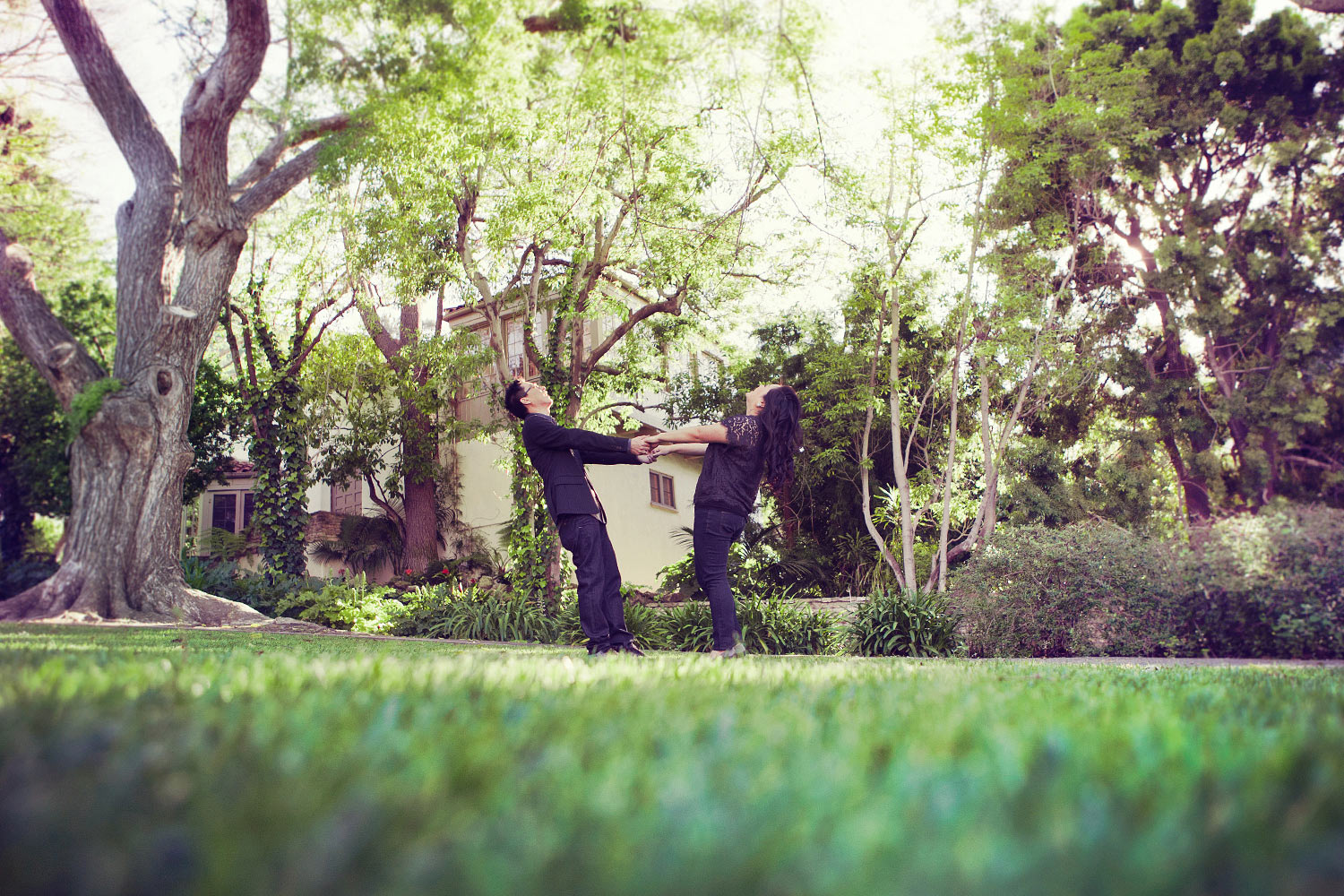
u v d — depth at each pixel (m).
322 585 13.55
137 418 8.58
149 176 9.21
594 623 4.36
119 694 1.42
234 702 1.40
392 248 11.59
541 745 1.03
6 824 0.66
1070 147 10.85
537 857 0.59
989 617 8.72
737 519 4.52
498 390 14.46
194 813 0.69
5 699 1.30
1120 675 3.20
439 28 7.79
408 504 16.34
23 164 12.12
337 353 15.33
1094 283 11.85
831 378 13.84
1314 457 10.64
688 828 0.66
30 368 12.72
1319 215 11.12
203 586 12.13
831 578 15.76
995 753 1.01
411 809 0.69
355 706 1.36
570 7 7.19
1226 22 11.20
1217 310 10.73
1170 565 8.28
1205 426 11.18
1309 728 1.30
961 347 12.05
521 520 12.95
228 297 13.80
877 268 12.08
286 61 8.97
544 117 9.51
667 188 11.22
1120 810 0.73
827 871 0.55
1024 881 0.54
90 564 8.34
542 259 13.14
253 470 18.16
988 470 11.62
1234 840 0.63
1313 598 7.70
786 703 1.61
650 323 14.62
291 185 9.66
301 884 0.54
